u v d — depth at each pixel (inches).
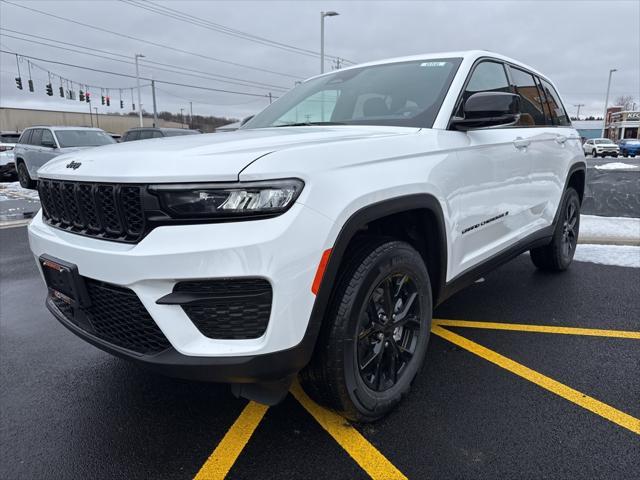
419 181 90.9
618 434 88.7
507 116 109.2
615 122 3024.1
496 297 162.2
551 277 182.7
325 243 72.7
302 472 81.4
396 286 92.4
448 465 81.4
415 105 111.5
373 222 92.0
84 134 518.3
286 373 74.2
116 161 79.5
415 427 91.8
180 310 71.7
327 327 79.9
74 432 94.9
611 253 213.8
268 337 70.7
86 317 88.1
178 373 73.5
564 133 170.6
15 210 400.5
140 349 78.8
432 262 103.6
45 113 2418.8
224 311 71.6
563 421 92.8
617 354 120.3
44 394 109.3
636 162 1053.8
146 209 71.8
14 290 188.9
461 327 138.3
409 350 97.8
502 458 82.7
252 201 68.9
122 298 77.3
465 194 107.4
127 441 91.7
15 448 90.2
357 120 116.5
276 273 68.8
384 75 127.4
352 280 80.8
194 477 81.5
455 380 108.6
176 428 95.3
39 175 101.3
